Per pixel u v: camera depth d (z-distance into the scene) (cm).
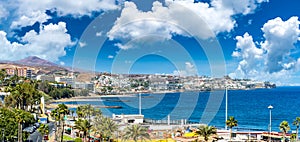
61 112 9475
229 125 9300
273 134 10862
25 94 13900
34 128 10975
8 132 7800
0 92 15400
